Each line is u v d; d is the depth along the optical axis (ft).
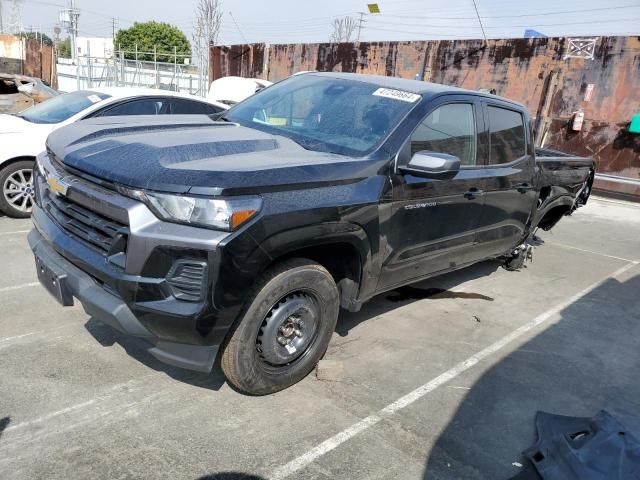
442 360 12.65
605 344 14.55
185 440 8.86
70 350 11.23
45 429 8.77
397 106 12.08
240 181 8.34
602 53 40.11
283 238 8.86
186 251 8.04
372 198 10.42
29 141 19.81
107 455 8.32
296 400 10.34
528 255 20.31
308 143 11.53
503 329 14.87
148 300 8.23
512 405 11.04
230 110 14.34
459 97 13.30
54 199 10.22
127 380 10.40
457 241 13.71
